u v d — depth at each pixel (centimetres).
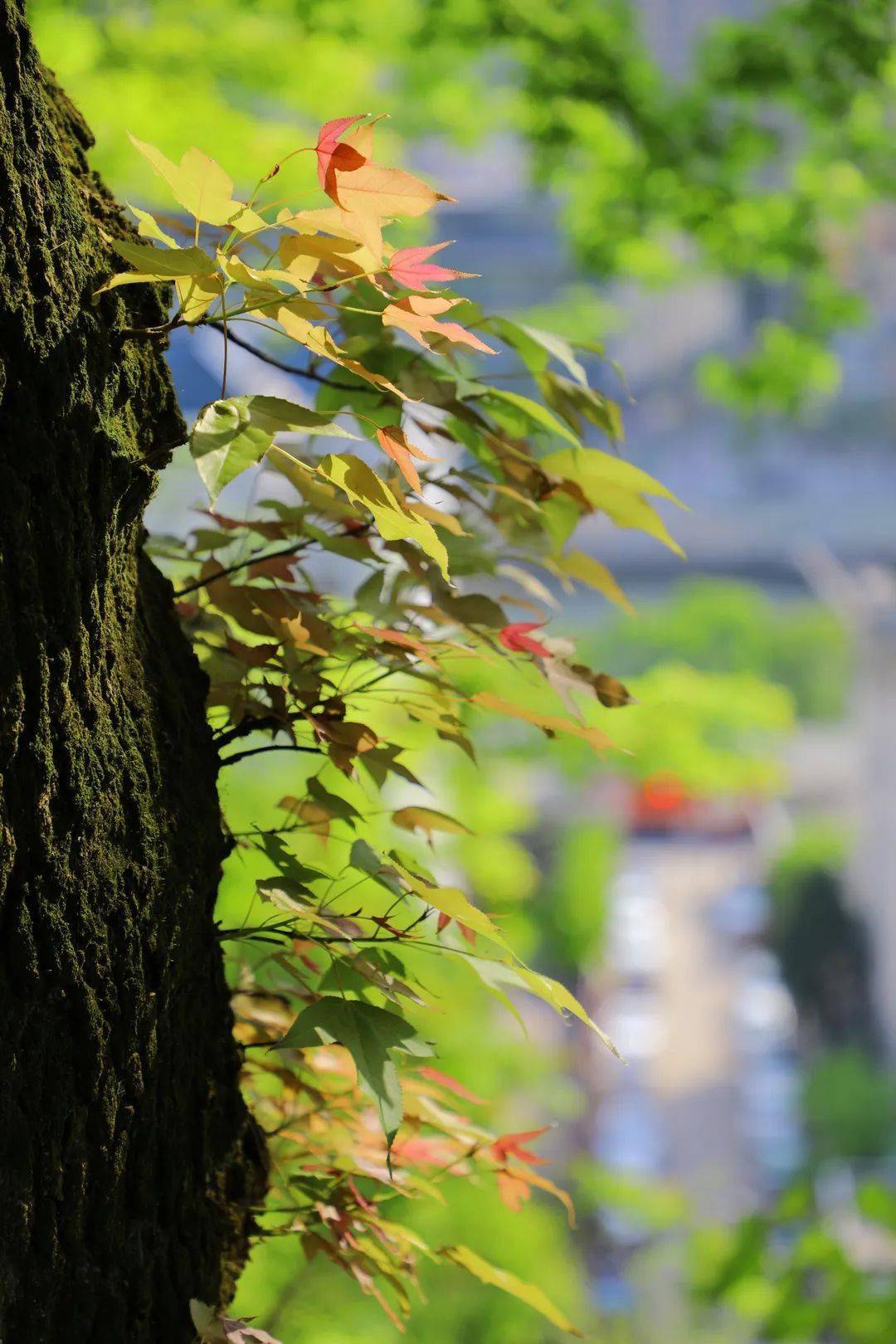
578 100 1391
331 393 476
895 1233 979
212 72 1407
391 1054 446
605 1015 5703
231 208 437
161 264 437
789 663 7381
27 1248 441
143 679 453
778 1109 5219
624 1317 2570
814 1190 1016
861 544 8750
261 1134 471
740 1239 995
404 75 1550
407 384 468
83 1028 443
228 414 437
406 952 1431
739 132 1455
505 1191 477
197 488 1083
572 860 4256
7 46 440
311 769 1484
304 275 441
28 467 439
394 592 470
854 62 1368
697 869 6762
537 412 465
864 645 6206
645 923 6431
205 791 458
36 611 439
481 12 1364
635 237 1520
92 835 444
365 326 472
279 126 1388
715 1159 4828
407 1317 472
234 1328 452
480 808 2022
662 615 5409
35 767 439
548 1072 2106
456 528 462
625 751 466
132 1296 448
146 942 448
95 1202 445
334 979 450
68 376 441
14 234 438
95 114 1266
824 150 1500
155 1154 451
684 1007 5931
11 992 439
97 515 444
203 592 475
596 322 2473
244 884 1132
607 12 1456
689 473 9031
